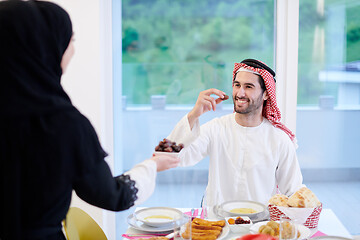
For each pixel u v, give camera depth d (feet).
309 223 5.58
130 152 11.19
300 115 11.04
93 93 10.29
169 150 5.15
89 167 3.86
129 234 5.47
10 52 3.69
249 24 10.89
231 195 7.42
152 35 10.89
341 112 11.03
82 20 10.09
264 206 6.23
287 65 10.74
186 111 11.14
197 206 11.27
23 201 3.80
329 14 10.74
